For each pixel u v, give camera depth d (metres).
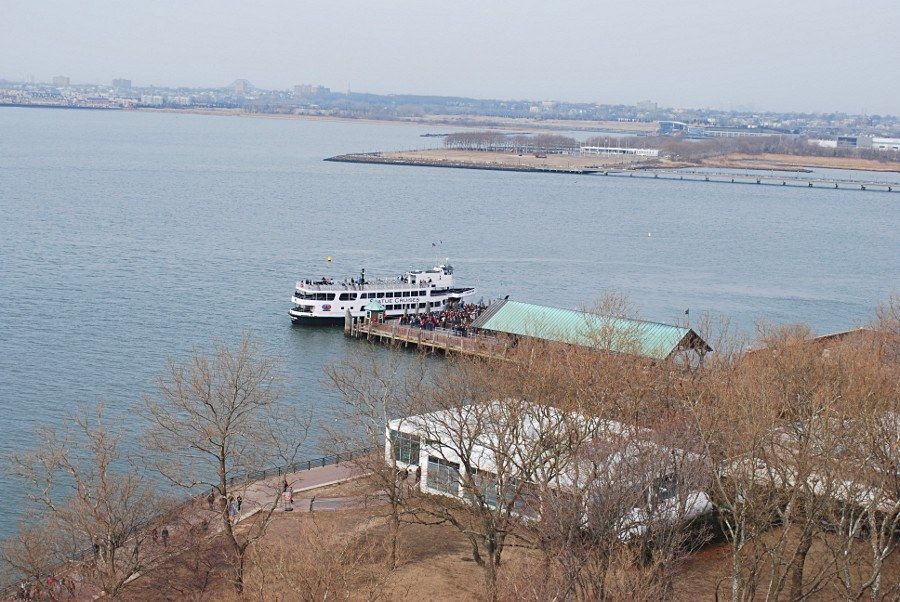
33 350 161.62
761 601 76.94
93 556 87.81
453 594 79.94
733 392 87.88
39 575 84.25
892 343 135.00
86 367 153.75
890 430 81.50
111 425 126.75
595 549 71.62
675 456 81.56
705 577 80.81
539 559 79.81
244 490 98.94
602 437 85.06
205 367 120.38
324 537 82.94
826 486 73.94
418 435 99.50
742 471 81.06
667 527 79.38
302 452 118.94
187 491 104.38
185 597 80.81
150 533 92.06
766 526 79.69
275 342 179.00
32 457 108.88
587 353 102.94
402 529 93.81
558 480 79.00
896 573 79.00
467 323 182.88
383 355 171.88
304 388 147.38
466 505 92.75
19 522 95.19
